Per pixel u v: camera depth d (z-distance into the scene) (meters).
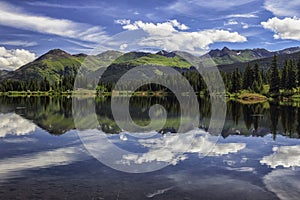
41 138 23.52
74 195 11.67
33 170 14.90
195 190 12.30
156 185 12.76
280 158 17.67
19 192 11.97
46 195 11.68
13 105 64.12
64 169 15.02
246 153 18.77
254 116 40.03
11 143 21.69
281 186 12.86
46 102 77.44
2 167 15.48
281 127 30.02
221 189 12.44
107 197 11.52
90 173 14.29
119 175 13.92
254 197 11.67
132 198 11.43
